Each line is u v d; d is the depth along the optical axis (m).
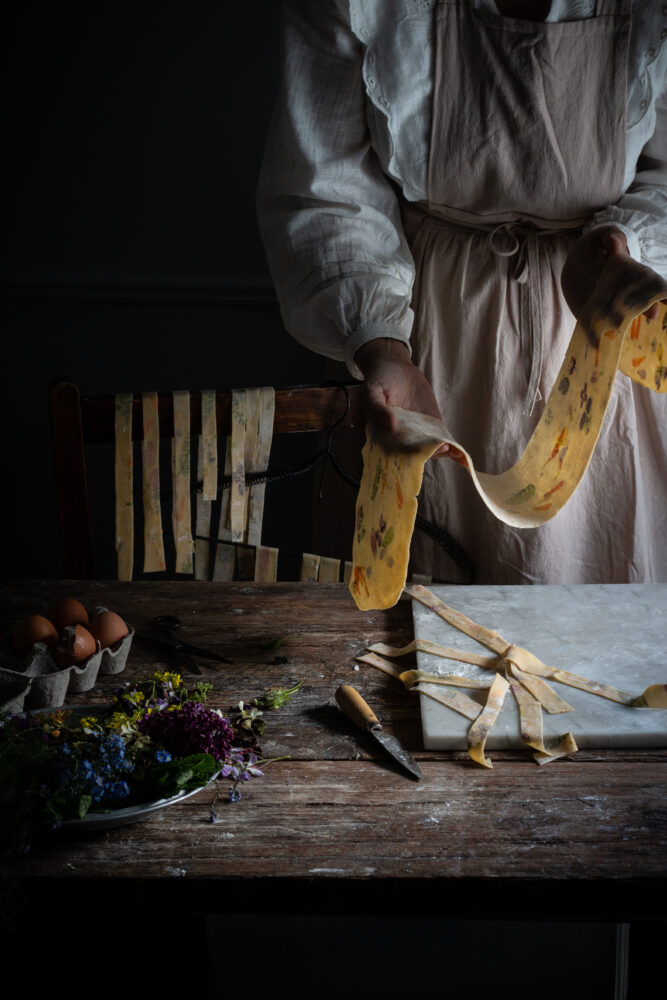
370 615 1.80
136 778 1.38
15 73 2.96
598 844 1.35
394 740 1.50
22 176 3.04
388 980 1.91
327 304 1.95
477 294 2.07
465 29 1.94
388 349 1.89
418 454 1.46
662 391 1.67
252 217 3.08
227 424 2.02
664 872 1.31
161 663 1.68
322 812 1.40
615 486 2.12
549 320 2.07
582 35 1.92
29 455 3.29
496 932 1.89
